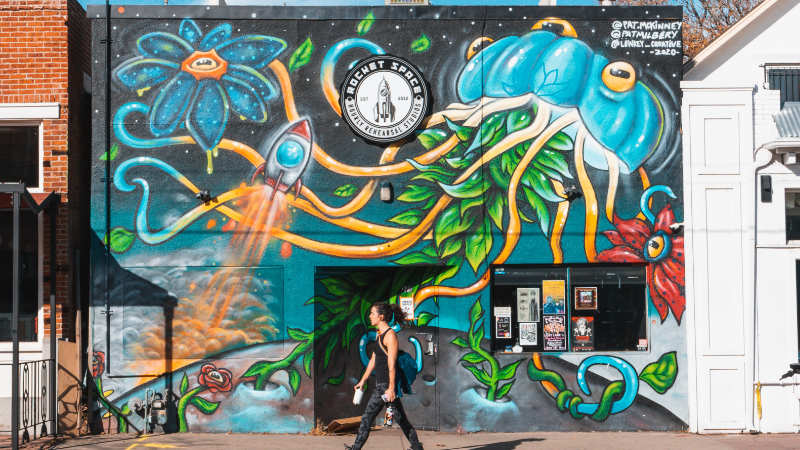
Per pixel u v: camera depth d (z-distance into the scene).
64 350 10.25
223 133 10.49
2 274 10.62
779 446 9.47
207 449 9.23
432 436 10.19
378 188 10.50
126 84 10.51
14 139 10.64
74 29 10.95
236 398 10.30
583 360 10.48
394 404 8.03
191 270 10.39
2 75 10.52
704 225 10.54
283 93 10.55
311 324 10.38
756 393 10.38
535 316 10.59
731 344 10.45
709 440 9.88
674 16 10.70
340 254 10.44
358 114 10.48
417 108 10.49
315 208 10.46
